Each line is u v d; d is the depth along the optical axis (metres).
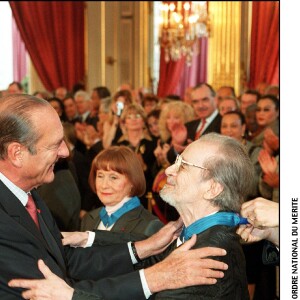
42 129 2.31
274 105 5.72
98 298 2.28
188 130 5.90
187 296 2.21
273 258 2.63
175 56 10.80
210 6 12.37
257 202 2.45
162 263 2.31
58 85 13.33
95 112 8.83
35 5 13.21
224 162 2.33
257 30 11.93
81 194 5.36
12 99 2.34
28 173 2.36
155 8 13.26
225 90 7.93
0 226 2.30
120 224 3.37
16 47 13.80
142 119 5.73
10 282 2.27
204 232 2.31
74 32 13.30
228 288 2.23
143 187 3.46
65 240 2.86
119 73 13.34
